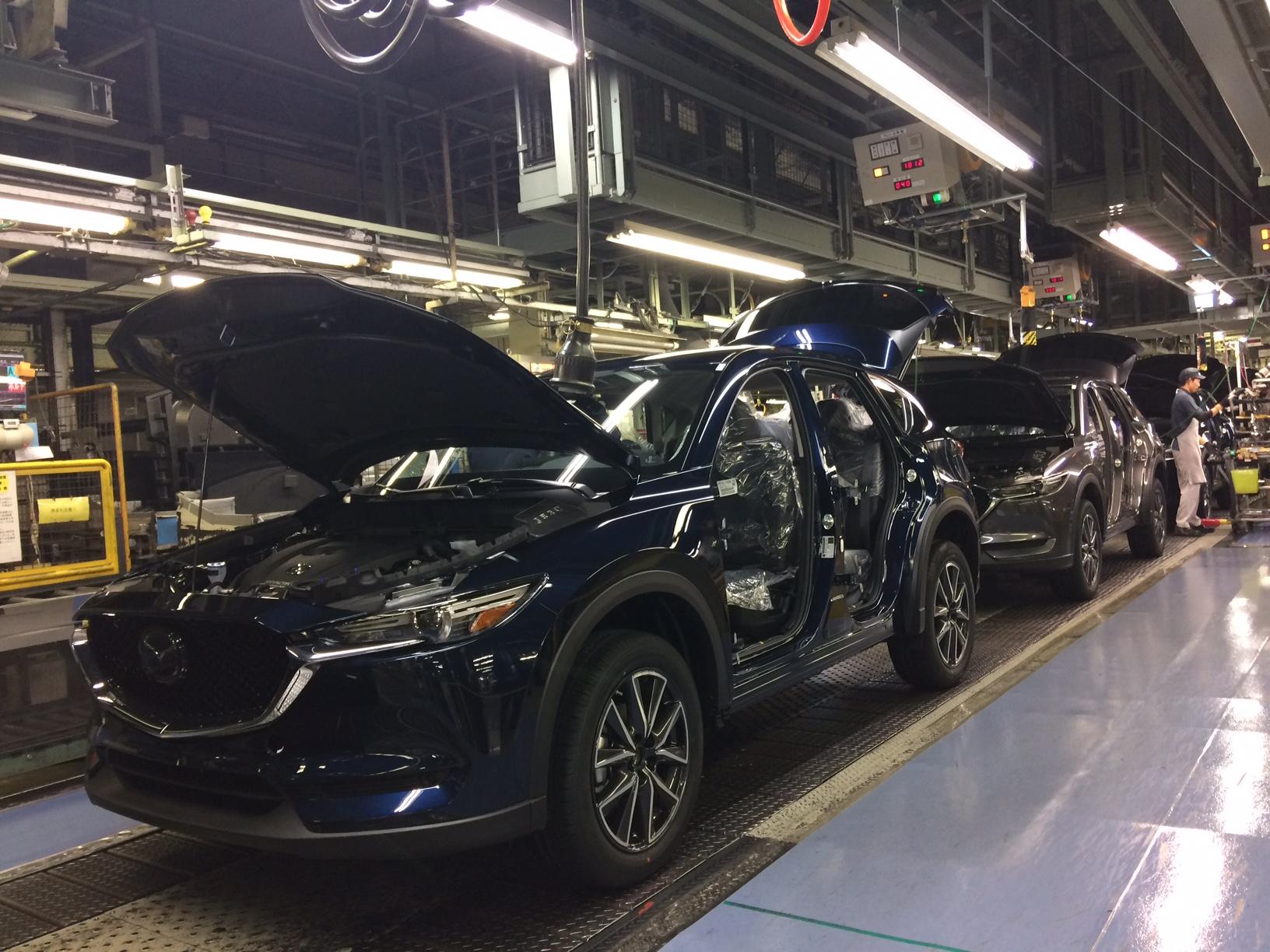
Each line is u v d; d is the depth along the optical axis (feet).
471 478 11.66
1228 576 22.94
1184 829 9.26
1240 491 29.84
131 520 17.71
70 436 21.26
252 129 41.73
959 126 25.64
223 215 21.06
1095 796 10.23
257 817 7.71
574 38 13.79
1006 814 9.95
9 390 14.19
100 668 9.16
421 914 8.74
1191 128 53.06
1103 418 23.99
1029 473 20.54
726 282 44.62
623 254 36.24
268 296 8.16
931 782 11.03
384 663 7.50
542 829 8.13
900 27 29.19
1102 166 45.16
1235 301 71.20
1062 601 21.63
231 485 20.52
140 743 8.43
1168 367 38.47
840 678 16.47
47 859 10.44
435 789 7.54
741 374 11.76
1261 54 28.19
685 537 9.70
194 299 8.41
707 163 32.24
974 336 60.85
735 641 11.30
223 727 7.88
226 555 10.69
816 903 8.32
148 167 35.94
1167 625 18.15
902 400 15.47
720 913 8.28
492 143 39.83
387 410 10.11
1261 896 7.93
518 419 9.53
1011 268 56.95
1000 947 7.43
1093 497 22.04
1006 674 15.66
